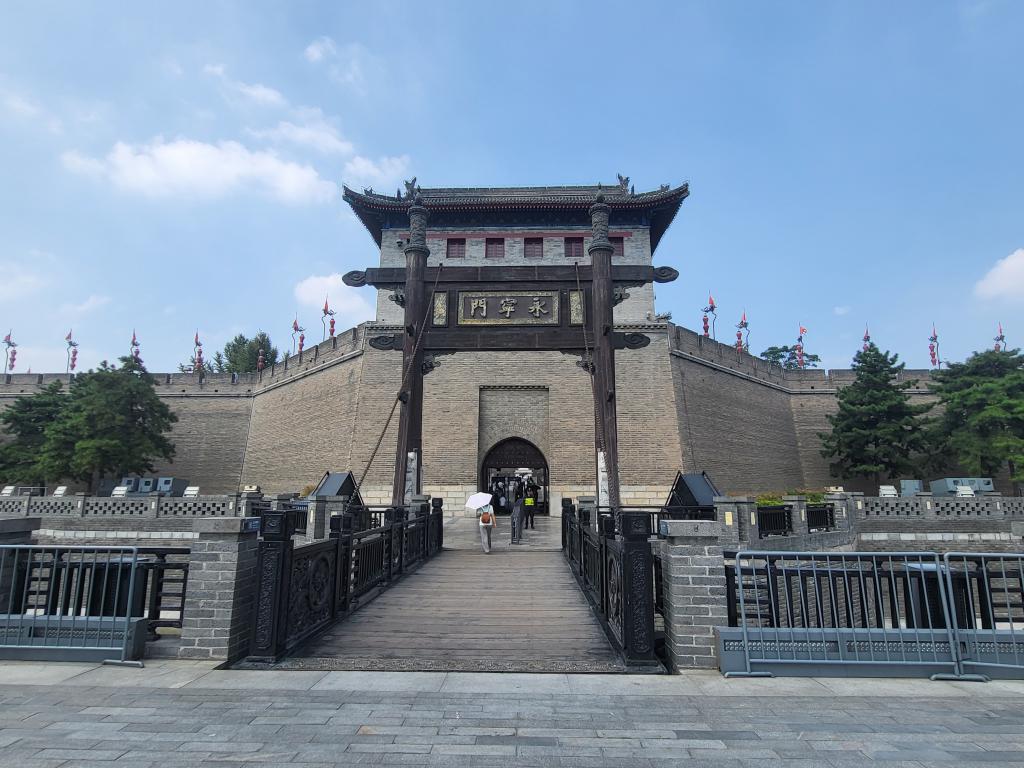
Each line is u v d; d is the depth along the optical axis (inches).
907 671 216.7
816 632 221.3
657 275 573.0
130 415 1240.8
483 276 587.8
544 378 1134.4
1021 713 179.5
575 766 141.1
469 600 339.6
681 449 1099.9
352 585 321.4
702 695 194.4
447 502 1071.6
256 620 228.8
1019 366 1195.3
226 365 2256.4
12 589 238.1
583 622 291.4
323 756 145.3
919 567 231.0
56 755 144.2
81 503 783.7
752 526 574.2
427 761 143.0
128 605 226.7
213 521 236.4
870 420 1234.0
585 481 1082.1
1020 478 1085.8
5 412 1289.4
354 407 1149.7
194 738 155.7
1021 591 233.0
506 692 195.8
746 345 1615.4
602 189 1299.2
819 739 158.7
